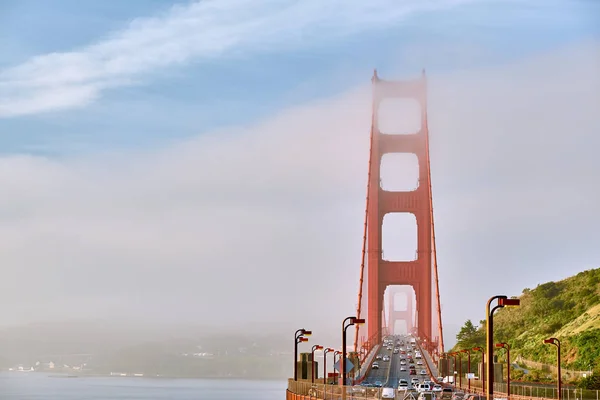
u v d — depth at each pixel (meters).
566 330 168.12
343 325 93.06
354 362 151.50
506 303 57.19
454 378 149.25
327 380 124.31
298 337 121.56
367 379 155.88
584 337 147.50
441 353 178.38
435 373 165.50
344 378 91.75
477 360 174.00
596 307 177.75
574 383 123.12
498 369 123.31
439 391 106.56
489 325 57.16
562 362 145.50
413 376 163.38
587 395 95.38
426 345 194.88
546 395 99.25
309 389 102.88
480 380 133.62
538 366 150.88
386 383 146.50
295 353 120.94
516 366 153.25
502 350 184.50
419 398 95.44
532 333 199.62
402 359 192.88
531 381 137.00
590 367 134.75
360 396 93.25
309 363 120.06
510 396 102.88
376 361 190.25
